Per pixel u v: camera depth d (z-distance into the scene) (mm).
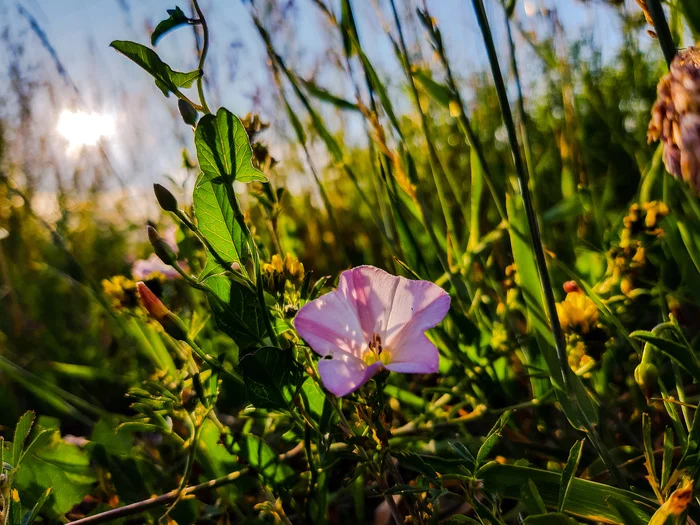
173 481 135
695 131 67
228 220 89
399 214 140
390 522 122
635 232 121
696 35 88
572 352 107
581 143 177
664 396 92
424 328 82
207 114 82
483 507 81
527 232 115
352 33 126
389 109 131
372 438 90
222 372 110
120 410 195
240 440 110
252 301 96
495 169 212
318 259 213
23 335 233
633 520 78
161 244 91
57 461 124
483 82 234
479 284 166
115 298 121
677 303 126
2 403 187
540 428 126
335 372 79
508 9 129
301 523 112
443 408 143
